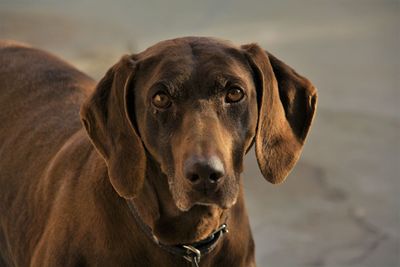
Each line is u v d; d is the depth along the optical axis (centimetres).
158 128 573
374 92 1590
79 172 636
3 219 714
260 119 598
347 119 1413
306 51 1972
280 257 952
